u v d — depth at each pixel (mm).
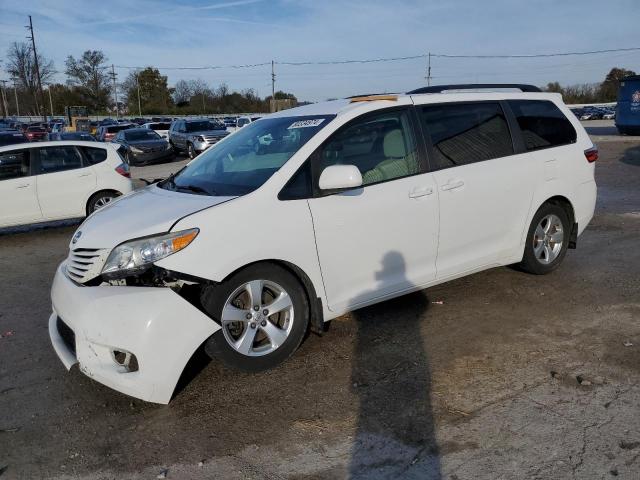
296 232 3727
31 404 3596
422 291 5273
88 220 3980
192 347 3357
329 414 3303
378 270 4168
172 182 4469
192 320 3354
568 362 3785
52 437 3219
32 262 7609
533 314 4641
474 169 4664
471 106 4863
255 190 3709
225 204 3590
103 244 3473
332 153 4016
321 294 3912
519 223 5043
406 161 4348
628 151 18516
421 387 3555
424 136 4469
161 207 3758
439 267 4543
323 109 4473
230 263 3465
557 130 5418
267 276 3674
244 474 2818
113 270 3391
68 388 3791
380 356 4000
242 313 3615
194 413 3389
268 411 3371
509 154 4961
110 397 3639
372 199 4066
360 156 4145
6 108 90875
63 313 3516
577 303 4852
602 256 6293
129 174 10555
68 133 27469
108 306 3277
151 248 3348
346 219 3936
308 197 3836
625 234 7359
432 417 3215
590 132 29969
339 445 3008
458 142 4676
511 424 3100
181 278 3334
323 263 3875
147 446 3092
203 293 3521
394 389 3549
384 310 4844
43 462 2996
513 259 5121
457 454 2873
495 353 3967
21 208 9344
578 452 2832
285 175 3805
